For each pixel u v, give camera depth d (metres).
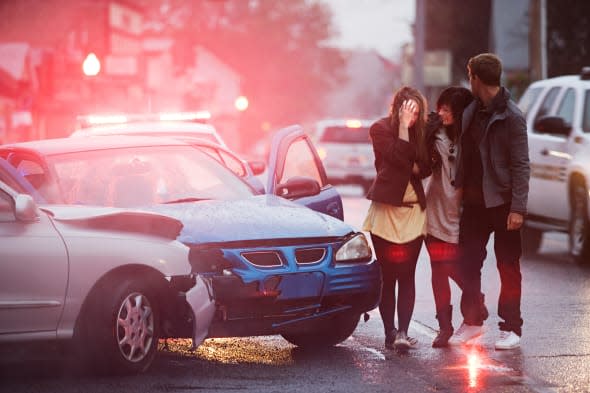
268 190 16.09
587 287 19.89
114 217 12.43
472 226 14.52
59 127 93.69
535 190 25.36
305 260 13.38
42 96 93.50
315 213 14.39
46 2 99.38
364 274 13.71
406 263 14.21
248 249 13.02
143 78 89.81
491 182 14.25
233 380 12.30
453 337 15.09
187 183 14.93
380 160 14.19
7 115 85.44
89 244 12.15
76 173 14.31
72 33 100.44
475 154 14.33
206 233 13.09
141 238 12.55
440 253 14.48
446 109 14.33
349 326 14.27
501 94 14.20
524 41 68.00
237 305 12.91
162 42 127.62
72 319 12.08
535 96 26.81
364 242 13.95
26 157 14.54
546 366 13.12
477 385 12.09
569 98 24.92
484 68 14.14
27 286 11.79
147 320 12.66
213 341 14.90
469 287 14.60
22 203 11.77
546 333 15.29
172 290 12.56
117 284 12.36
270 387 11.94
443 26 70.12
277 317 13.09
